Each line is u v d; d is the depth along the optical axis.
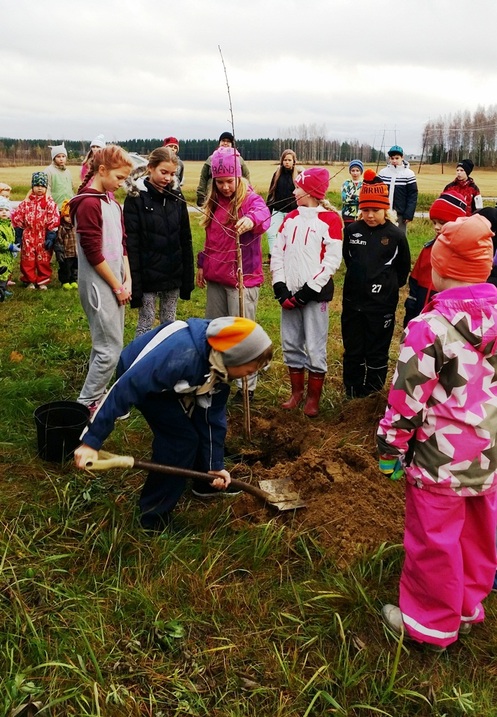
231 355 3.15
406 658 2.93
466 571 2.93
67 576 3.28
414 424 2.68
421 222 18.75
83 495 3.86
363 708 2.66
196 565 3.38
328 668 2.82
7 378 5.57
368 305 5.12
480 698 2.74
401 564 3.43
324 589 3.27
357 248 5.11
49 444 4.28
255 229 4.86
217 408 3.52
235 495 3.98
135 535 3.56
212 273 5.10
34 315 8.00
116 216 4.64
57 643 2.83
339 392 5.69
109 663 2.78
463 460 2.67
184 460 3.58
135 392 3.22
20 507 3.79
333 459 4.18
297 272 4.99
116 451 4.50
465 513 2.83
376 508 3.78
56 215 9.54
